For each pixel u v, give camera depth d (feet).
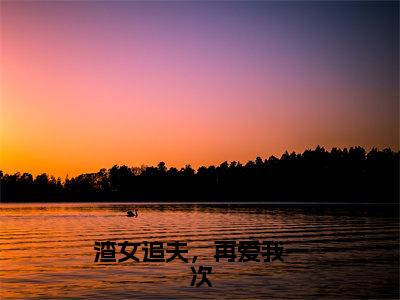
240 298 104.53
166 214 478.18
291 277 124.98
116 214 473.67
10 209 617.62
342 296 106.01
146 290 111.14
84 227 295.28
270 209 591.78
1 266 141.69
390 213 469.16
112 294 107.45
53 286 115.03
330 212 498.28
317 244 199.31
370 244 199.21
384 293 108.68
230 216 431.43
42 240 213.87
